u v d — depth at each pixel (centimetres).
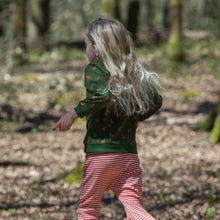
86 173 379
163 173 789
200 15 4609
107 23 375
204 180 728
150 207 611
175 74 2019
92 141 374
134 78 374
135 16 2986
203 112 1348
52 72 2100
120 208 617
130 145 379
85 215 387
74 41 3206
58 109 1376
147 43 2933
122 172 376
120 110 375
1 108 1261
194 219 550
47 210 616
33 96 1554
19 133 1129
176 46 2212
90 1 4572
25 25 2436
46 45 2923
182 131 1119
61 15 4512
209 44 2908
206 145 982
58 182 758
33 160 890
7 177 786
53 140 1062
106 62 363
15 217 584
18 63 2258
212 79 1912
